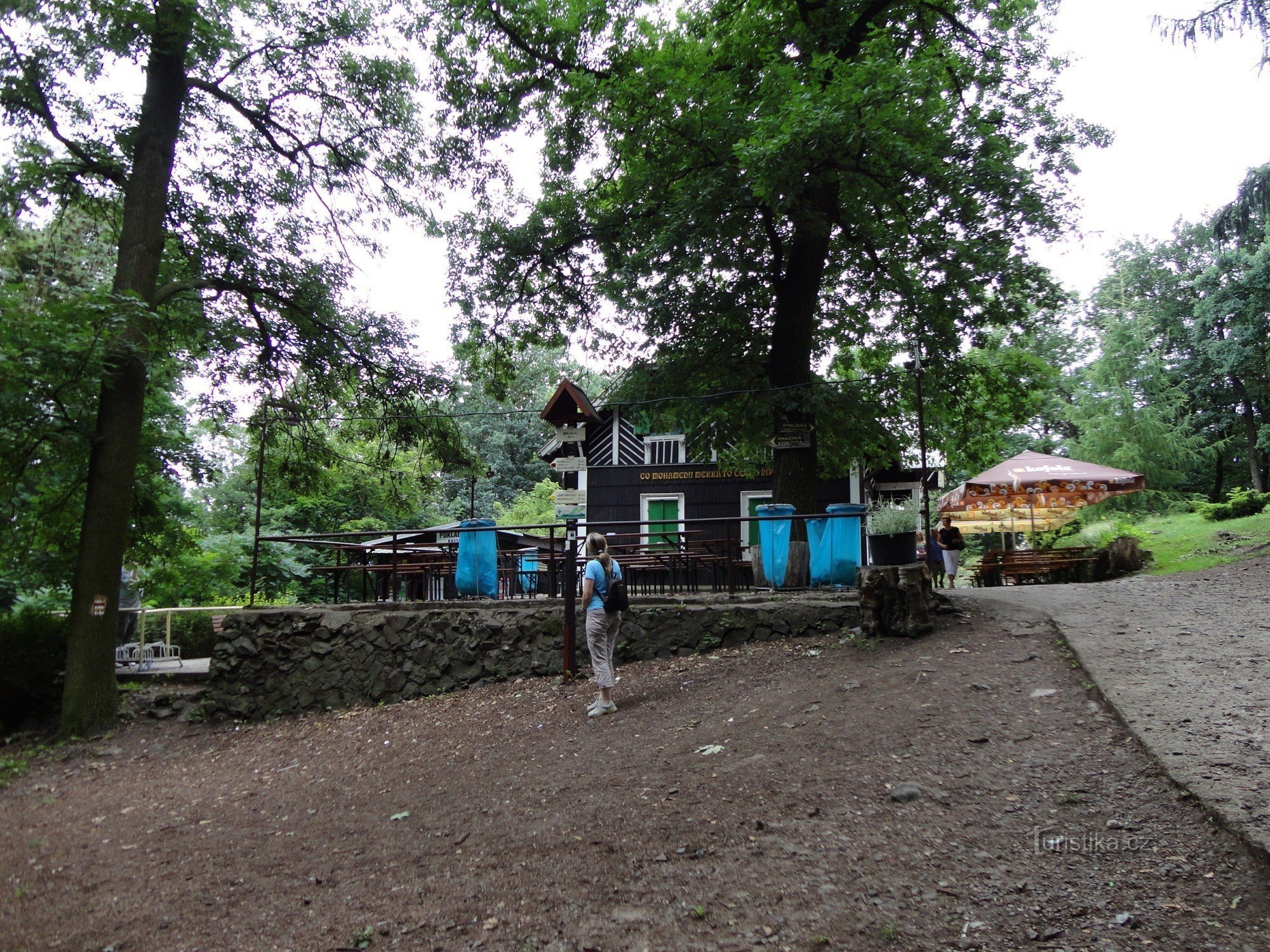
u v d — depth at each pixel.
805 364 13.85
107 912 4.80
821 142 10.79
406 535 12.33
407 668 10.67
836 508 10.30
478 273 15.10
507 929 3.83
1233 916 3.02
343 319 15.00
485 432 44.78
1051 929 3.15
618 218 14.52
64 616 14.27
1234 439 35.03
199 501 28.52
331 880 4.85
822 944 3.29
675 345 14.91
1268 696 5.04
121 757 10.38
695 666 9.02
